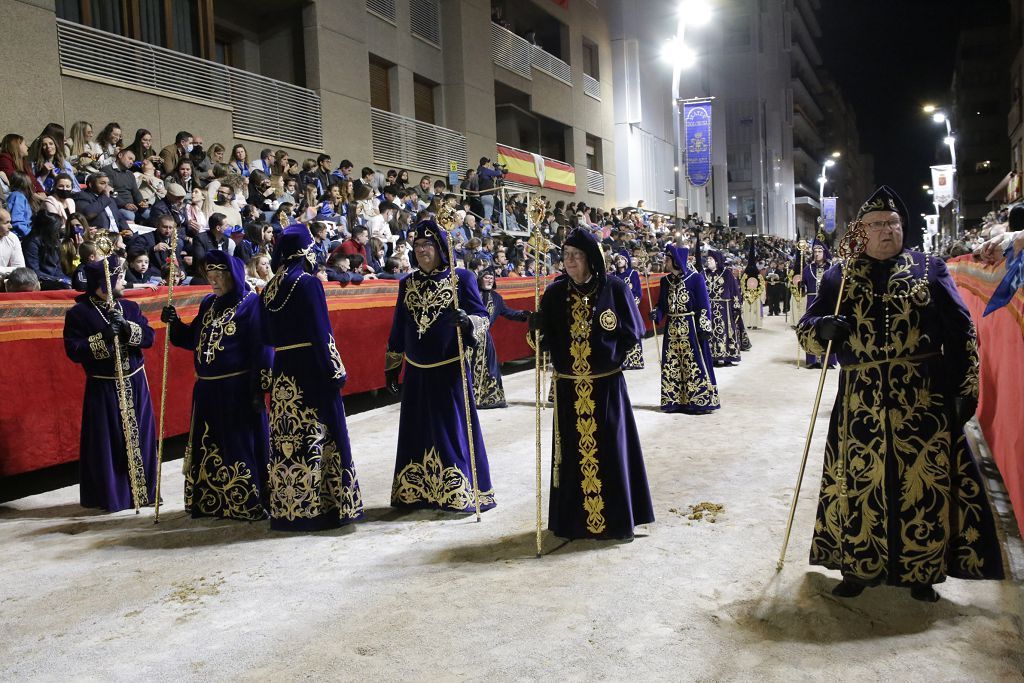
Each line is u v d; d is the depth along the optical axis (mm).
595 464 4738
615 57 34031
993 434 6043
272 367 5285
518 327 14664
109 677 3332
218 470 5547
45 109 11922
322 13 17766
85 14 13055
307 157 17359
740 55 59906
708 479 6156
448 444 5461
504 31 25500
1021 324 4438
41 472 7590
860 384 3641
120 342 5867
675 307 9195
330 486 5230
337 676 3242
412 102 21422
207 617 3916
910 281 3541
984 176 72625
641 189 34500
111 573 4594
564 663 3260
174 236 5812
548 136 30000
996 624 3477
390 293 11094
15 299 6461
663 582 4086
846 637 3396
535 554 4609
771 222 62312
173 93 14016
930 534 3521
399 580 4285
